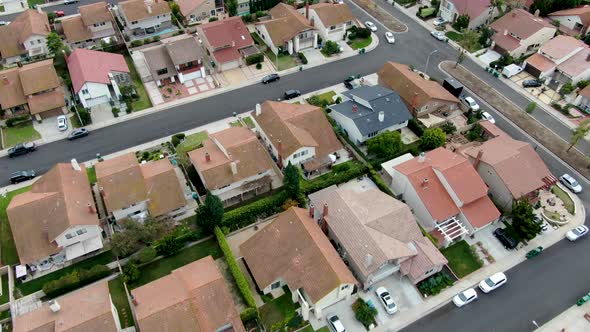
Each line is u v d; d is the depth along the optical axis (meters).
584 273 66.50
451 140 85.31
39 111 88.12
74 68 93.38
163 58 97.06
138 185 69.88
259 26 109.31
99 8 109.81
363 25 117.50
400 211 66.56
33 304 60.91
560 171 81.38
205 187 72.50
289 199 72.81
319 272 58.72
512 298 63.50
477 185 70.25
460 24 114.44
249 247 64.56
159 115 91.06
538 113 93.12
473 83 100.38
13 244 68.62
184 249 68.19
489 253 68.75
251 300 59.66
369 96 86.50
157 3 112.38
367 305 61.00
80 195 68.88
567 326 60.62
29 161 81.69
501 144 78.62
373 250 61.28
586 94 91.88
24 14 108.44
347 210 66.62
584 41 109.38
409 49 110.19
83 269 64.56
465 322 60.81
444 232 67.88
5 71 91.75
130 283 63.78
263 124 81.88
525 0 119.88
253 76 100.69
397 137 79.62
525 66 103.00
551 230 72.00
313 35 106.44
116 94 92.94
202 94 95.88
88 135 86.75
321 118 82.75
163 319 53.22
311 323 59.78
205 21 117.25
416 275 62.38
